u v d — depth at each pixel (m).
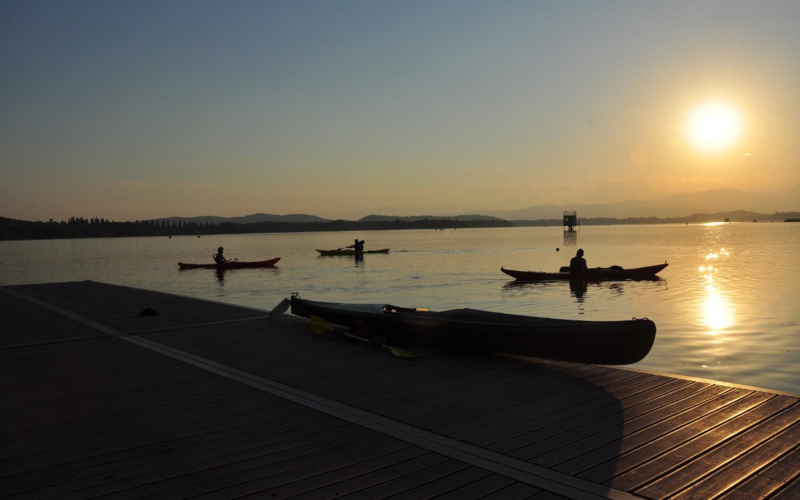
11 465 4.09
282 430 4.76
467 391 5.85
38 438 4.67
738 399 5.26
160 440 4.57
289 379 6.46
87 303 13.78
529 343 7.11
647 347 6.82
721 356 10.60
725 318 14.92
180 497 3.54
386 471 3.88
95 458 4.21
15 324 10.87
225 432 4.74
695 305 17.55
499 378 6.38
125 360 7.63
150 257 59.91
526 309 17.72
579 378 6.28
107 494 3.59
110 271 39.03
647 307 17.44
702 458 3.99
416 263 40.22
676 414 4.91
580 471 3.82
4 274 37.47
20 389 6.24
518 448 4.25
